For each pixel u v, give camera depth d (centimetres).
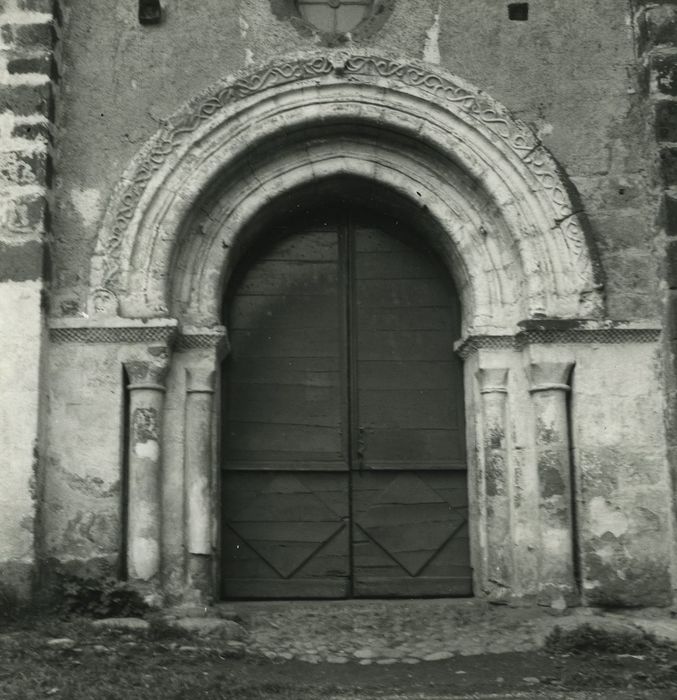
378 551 942
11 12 922
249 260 984
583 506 881
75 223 910
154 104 935
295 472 950
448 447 959
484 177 921
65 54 943
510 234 923
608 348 903
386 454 956
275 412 960
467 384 952
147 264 899
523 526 888
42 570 852
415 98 934
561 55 955
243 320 974
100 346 888
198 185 911
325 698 696
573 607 863
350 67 934
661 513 880
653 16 939
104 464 871
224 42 948
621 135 941
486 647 805
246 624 855
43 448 866
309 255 989
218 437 934
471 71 948
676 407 874
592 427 891
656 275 913
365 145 955
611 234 923
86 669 725
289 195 956
